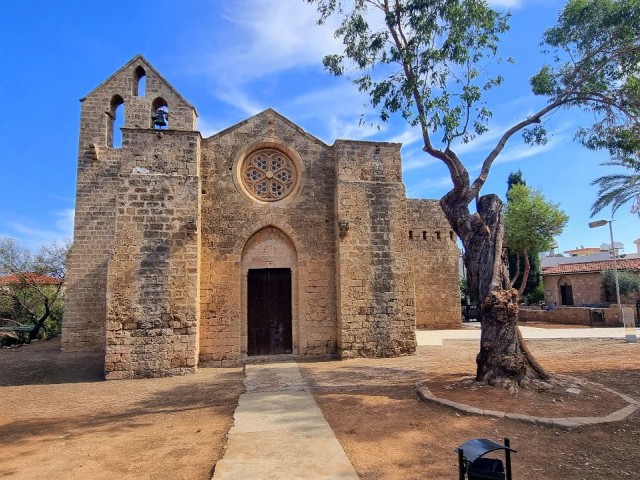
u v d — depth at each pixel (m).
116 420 8.52
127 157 13.98
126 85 21.48
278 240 15.74
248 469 5.52
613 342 17.80
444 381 10.02
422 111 10.87
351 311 14.93
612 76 11.92
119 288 13.25
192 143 14.52
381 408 8.30
